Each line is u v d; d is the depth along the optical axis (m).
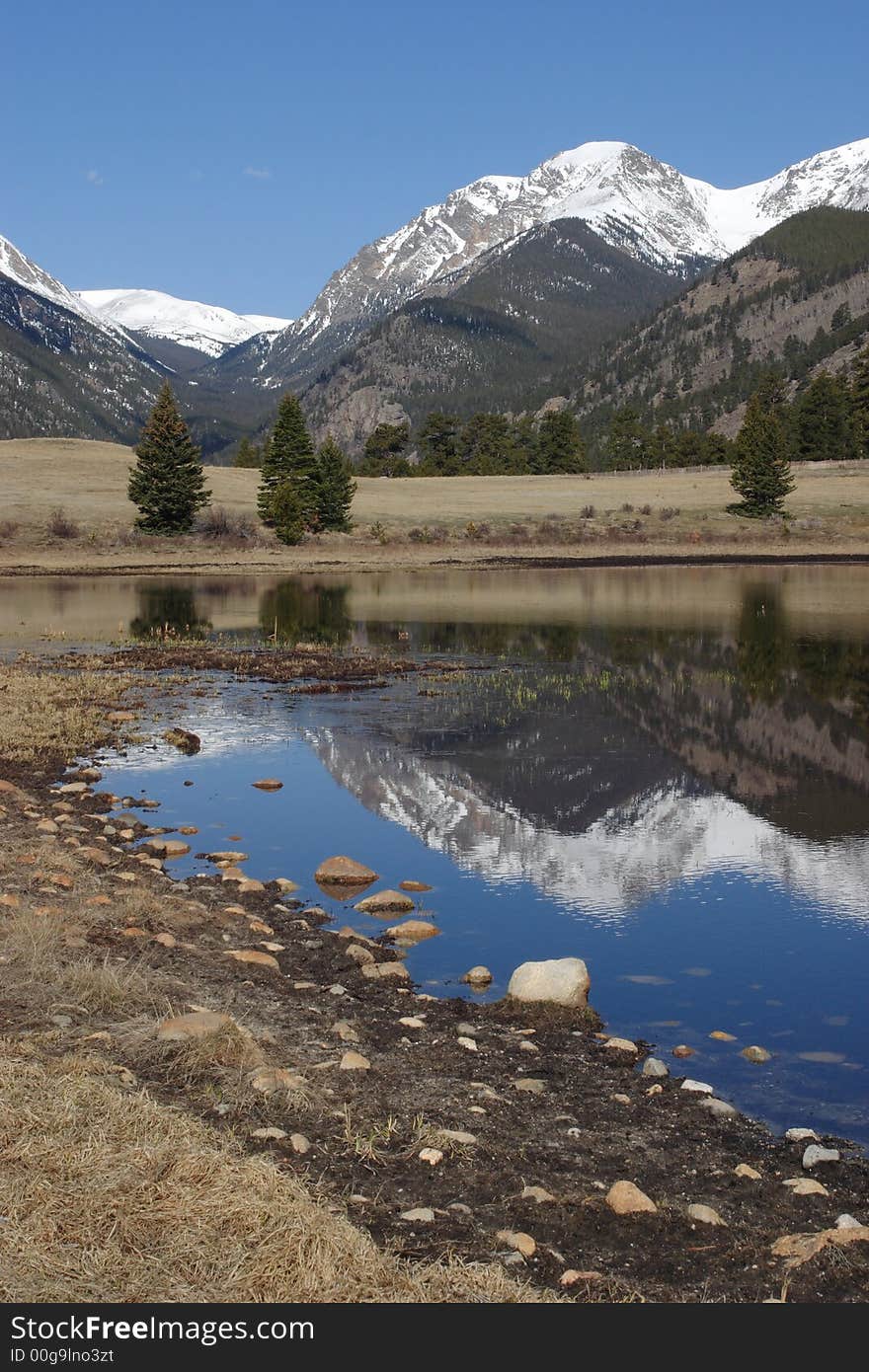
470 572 70.25
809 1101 7.35
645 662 31.72
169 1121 5.85
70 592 57.38
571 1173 6.11
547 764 18.42
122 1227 4.91
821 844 13.77
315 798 16.14
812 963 9.93
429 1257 5.09
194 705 24.59
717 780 17.30
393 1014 8.53
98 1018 7.49
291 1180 5.46
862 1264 5.28
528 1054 7.90
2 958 8.38
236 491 104.25
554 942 10.49
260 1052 7.12
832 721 22.45
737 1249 5.41
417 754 19.23
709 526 92.69
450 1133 6.31
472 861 13.14
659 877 12.49
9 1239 4.75
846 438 150.12
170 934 9.70
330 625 42.81
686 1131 6.77
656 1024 8.66
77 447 122.12
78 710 22.55
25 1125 5.60
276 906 11.25
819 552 82.69
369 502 102.19
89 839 13.19
